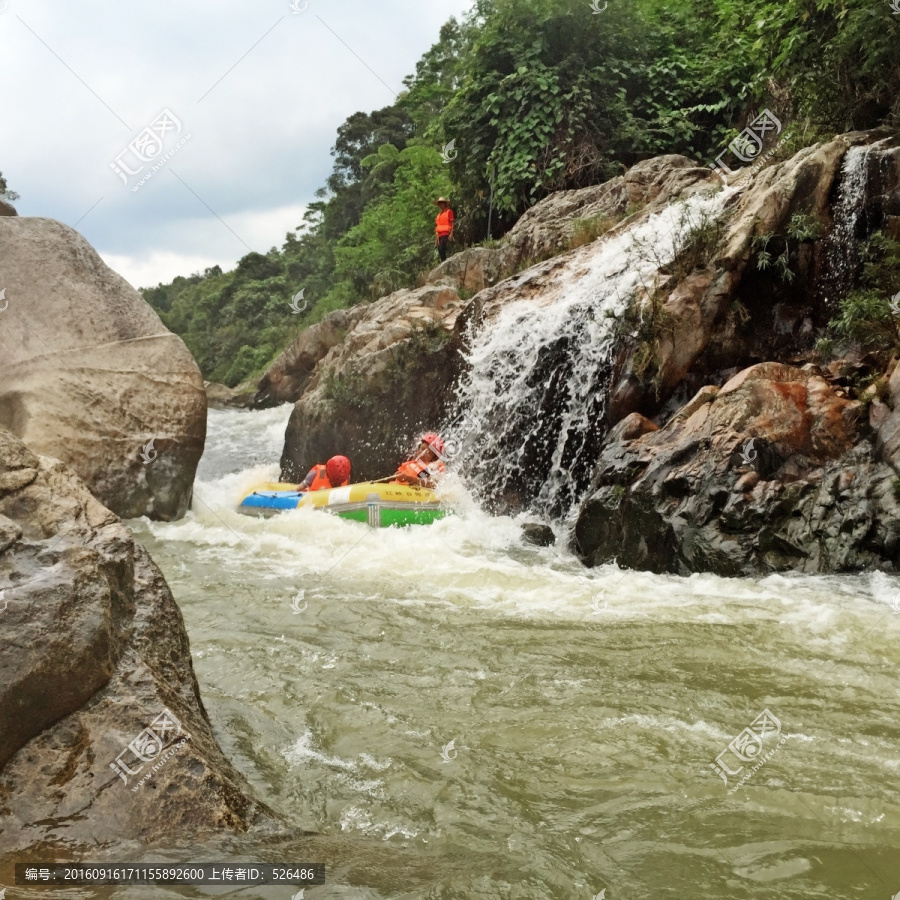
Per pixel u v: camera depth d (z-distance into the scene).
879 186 9.14
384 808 3.46
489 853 3.11
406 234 23.30
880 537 6.95
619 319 10.02
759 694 4.71
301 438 15.25
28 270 10.61
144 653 3.46
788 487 7.44
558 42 18.67
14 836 2.78
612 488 8.27
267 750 3.97
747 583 6.97
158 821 2.93
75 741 3.03
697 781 3.72
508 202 18.39
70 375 10.35
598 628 5.96
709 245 9.87
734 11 18.36
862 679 4.92
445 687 4.85
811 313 9.49
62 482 3.67
